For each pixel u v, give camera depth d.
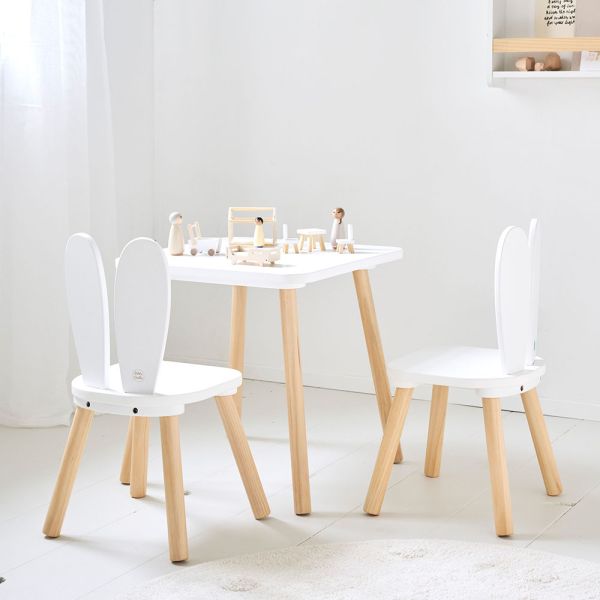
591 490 2.38
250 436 2.81
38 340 2.91
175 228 2.48
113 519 2.23
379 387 2.60
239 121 3.29
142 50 3.29
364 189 3.14
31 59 2.82
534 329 2.25
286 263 2.32
